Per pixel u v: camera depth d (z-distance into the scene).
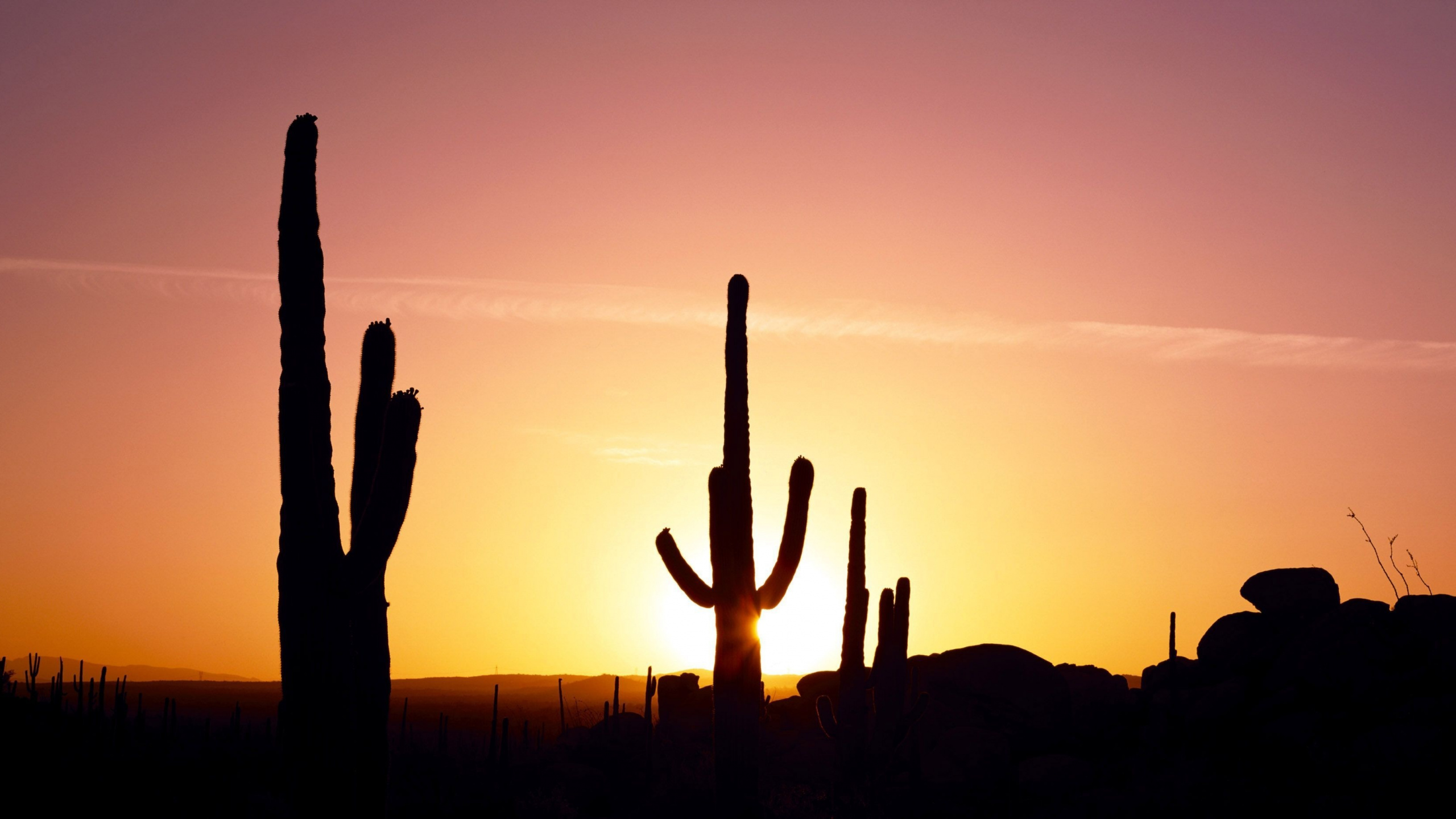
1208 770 25.48
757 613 17.06
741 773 16.33
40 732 32.59
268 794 25.70
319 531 9.87
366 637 10.92
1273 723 25.59
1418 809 20.48
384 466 10.09
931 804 24.91
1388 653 25.92
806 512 17.41
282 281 10.41
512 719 88.19
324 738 9.54
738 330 17.50
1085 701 30.58
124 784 26.52
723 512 16.92
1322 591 29.92
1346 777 22.83
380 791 10.68
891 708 25.39
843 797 24.31
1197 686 29.83
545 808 25.77
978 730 28.98
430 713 97.94
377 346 12.07
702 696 37.78
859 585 25.36
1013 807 26.00
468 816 25.00
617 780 29.69
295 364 10.23
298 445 9.88
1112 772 27.34
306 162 10.65
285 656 9.68
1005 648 31.56
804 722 35.88
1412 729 22.44
